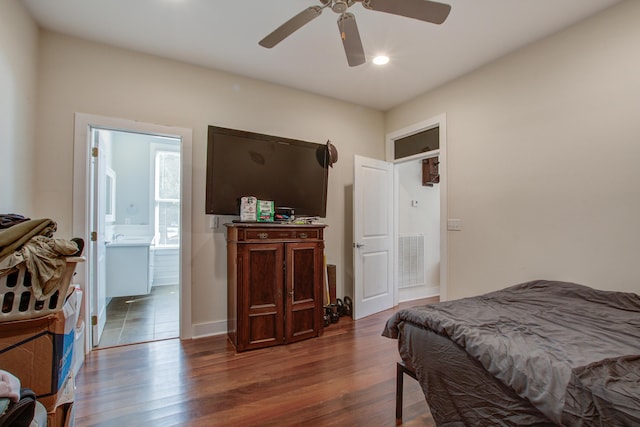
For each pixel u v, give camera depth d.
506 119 2.71
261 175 2.95
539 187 2.46
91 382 2.09
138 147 4.93
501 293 2.12
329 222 3.69
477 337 1.34
